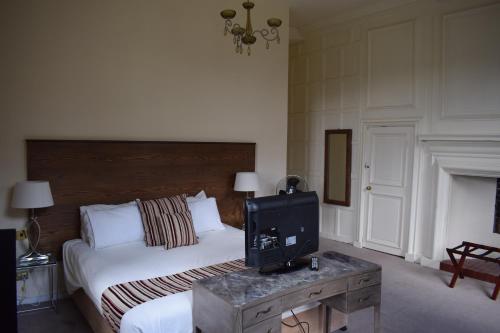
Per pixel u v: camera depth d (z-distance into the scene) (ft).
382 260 15.72
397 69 15.96
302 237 7.48
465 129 13.89
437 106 14.69
